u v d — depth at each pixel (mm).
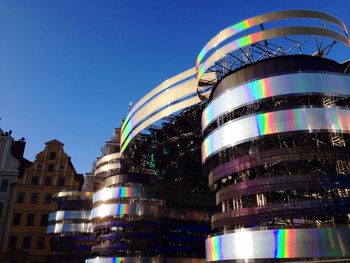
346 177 26578
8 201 63188
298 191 29266
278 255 24828
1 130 68500
